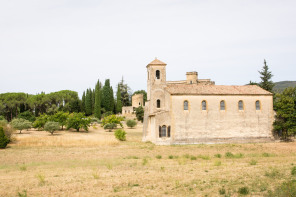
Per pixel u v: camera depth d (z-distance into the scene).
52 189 20.66
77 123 82.50
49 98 127.25
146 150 46.34
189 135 53.44
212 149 46.59
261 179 21.59
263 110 57.28
